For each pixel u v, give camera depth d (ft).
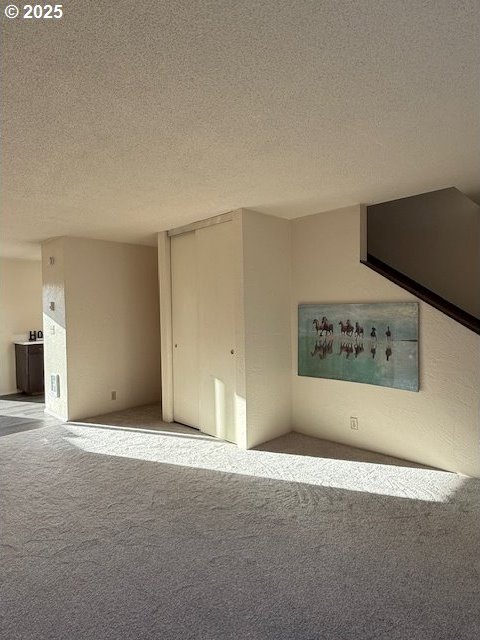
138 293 18.76
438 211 14.26
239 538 7.99
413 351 11.56
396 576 6.83
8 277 21.95
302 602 6.27
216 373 14.16
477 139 7.66
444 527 8.31
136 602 6.32
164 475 11.03
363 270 12.52
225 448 13.09
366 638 5.59
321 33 4.64
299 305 14.20
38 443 13.75
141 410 18.04
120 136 7.24
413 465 11.50
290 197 11.43
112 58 5.00
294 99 6.12
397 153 8.29
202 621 5.93
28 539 8.02
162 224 14.57
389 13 4.36
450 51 5.01
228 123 6.84
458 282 13.82
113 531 8.28
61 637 5.67
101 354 17.47
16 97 5.88
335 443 13.35
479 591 6.46
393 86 5.81
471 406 10.68
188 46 4.81
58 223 14.08
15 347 22.12
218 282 13.89
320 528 8.32
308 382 14.10
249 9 4.24
